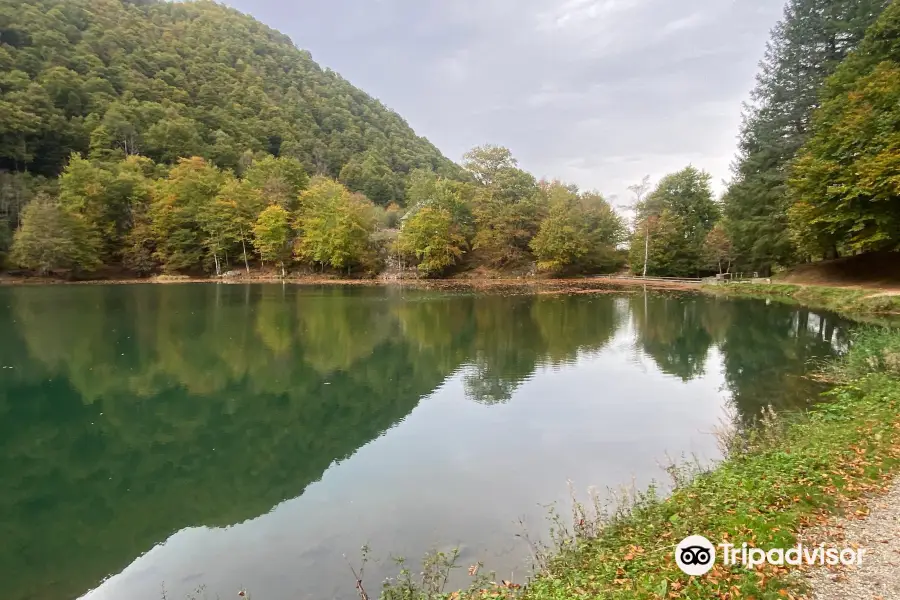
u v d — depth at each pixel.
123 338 26.77
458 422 14.33
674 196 64.56
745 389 16.20
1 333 27.75
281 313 35.91
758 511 6.32
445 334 28.03
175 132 90.62
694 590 4.77
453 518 8.98
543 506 8.85
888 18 30.25
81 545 9.05
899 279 31.53
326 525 8.98
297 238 72.12
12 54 81.00
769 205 43.59
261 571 7.82
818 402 14.05
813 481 6.98
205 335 27.67
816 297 33.41
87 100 86.50
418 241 67.44
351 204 72.06
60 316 33.72
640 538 6.59
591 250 69.12
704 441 12.36
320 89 158.38
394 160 141.38
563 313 35.59
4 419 15.63
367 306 39.97
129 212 70.44
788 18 43.25
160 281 65.56
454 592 6.23
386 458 11.93
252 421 15.27
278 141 119.94
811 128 38.75
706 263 60.81
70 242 59.50
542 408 15.33
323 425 14.70
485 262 71.62
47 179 72.50
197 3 168.50
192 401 17.12
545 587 5.66
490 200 70.31
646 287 54.22
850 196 28.34
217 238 69.12
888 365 13.59
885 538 5.49
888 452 7.77
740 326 28.27
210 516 9.87
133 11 133.00
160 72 107.94
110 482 11.69
